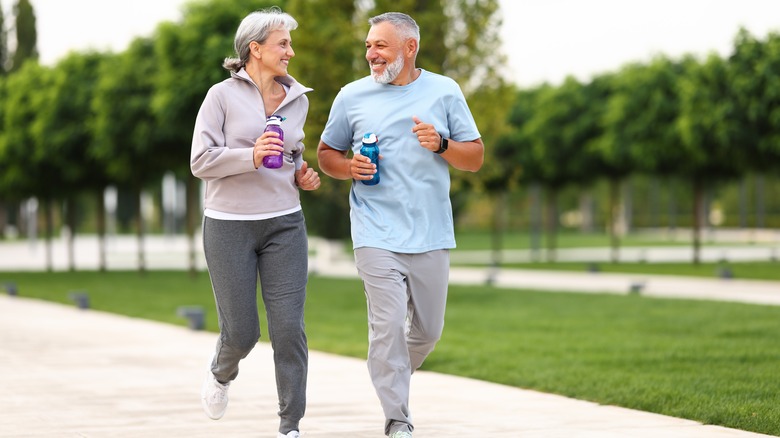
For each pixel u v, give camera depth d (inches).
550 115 1359.5
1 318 683.4
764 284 924.0
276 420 301.0
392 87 253.9
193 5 1028.5
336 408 322.0
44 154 1268.5
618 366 415.2
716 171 1205.1
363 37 771.4
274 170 242.5
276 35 243.4
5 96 1408.7
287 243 243.9
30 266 1561.3
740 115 1036.5
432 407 322.3
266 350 489.1
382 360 245.3
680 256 1523.1
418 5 797.2
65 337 558.3
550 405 326.0
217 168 236.2
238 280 241.8
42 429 287.1
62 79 1268.5
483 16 797.2
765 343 478.6
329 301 823.1
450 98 255.8
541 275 1138.0
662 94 1180.5
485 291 870.4
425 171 251.6
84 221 3890.3
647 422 292.5
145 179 1243.8
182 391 362.0
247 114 243.6
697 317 609.0
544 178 1406.3
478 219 3097.9
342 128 259.1
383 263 246.7
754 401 317.4
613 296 788.6
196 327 598.9
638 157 1202.0
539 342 511.8
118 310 759.7
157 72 1103.0
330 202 1776.6
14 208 3654.0
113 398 345.7
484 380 391.9
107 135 1129.4
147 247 2349.9
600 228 2822.3
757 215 2253.9
